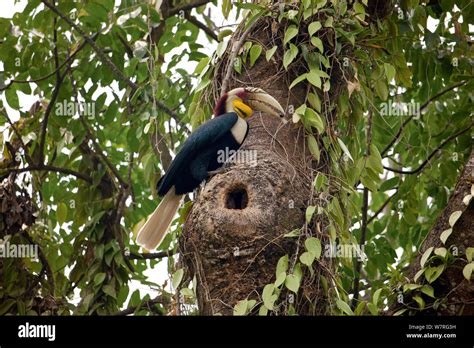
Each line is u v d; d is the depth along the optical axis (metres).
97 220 12.23
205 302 8.45
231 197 8.83
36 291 11.17
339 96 9.77
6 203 11.27
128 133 12.84
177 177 10.05
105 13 11.94
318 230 8.68
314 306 8.45
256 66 9.81
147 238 10.05
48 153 13.58
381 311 9.14
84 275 12.20
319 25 9.36
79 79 12.77
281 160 9.04
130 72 12.05
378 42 10.50
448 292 8.59
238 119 9.70
